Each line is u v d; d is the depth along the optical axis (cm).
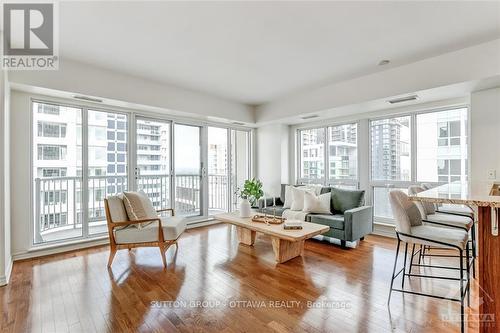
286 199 468
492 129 298
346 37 256
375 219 430
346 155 476
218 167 589
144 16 218
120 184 405
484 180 300
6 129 256
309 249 345
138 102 374
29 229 314
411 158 397
